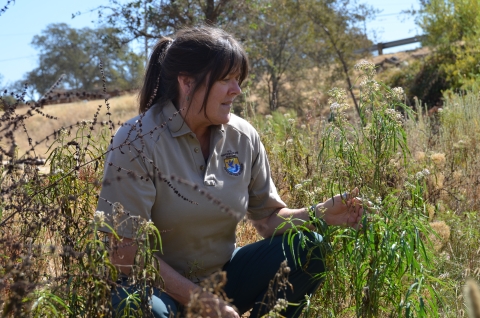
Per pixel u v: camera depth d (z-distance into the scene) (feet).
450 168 14.87
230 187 8.54
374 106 8.81
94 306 6.61
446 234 10.66
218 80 8.15
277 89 63.21
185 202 8.13
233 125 8.88
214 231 8.48
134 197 7.75
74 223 8.04
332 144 8.90
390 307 9.33
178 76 8.27
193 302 5.83
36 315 6.51
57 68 177.06
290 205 11.89
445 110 19.95
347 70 60.59
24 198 7.31
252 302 9.02
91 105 94.12
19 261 7.55
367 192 8.74
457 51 45.96
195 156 8.34
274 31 62.90
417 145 17.16
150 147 7.95
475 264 10.78
